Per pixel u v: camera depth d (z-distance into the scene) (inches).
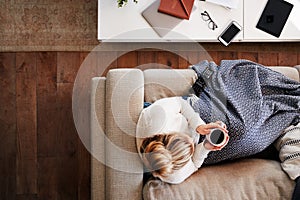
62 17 75.8
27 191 74.0
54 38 75.7
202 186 55.9
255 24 72.8
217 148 54.5
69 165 74.5
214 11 72.1
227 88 60.5
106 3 70.7
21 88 75.0
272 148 62.7
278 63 78.2
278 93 63.4
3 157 74.3
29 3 75.5
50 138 74.8
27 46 75.4
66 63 75.6
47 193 74.2
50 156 74.5
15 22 75.4
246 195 55.5
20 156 74.4
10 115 74.7
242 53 77.7
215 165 59.7
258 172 57.4
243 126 57.2
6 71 75.0
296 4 73.0
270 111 60.1
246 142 57.7
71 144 74.8
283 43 78.3
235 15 72.5
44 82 75.3
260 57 78.0
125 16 70.8
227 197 55.2
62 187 74.3
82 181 74.4
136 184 56.1
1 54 75.0
